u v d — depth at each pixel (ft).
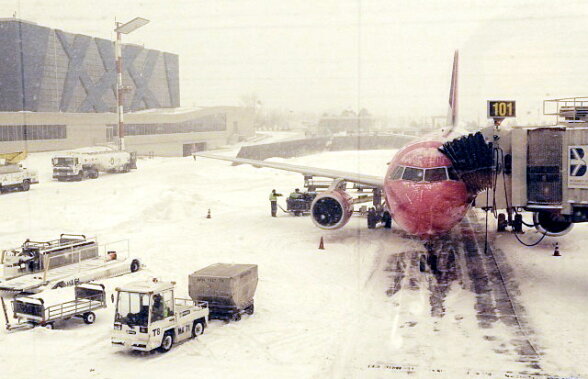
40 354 40.78
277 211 104.17
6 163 137.49
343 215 74.90
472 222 83.56
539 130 55.62
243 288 48.03
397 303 49.55
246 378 36.04
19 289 52.39
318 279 58.49
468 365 35.50
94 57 220.84
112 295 52.08
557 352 37.27
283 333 44.09
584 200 52.06
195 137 235.40
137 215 96.27
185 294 54.85
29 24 196.85
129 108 238.48
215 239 79.20
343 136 272.10
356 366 35.76
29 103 196.34
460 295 51.21
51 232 85.51
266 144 225.15
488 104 58.13
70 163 144.36
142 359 39.93
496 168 57.41
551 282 54.19
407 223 58.49
